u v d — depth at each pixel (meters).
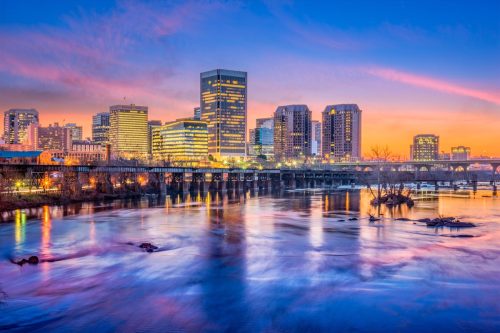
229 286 59.03
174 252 78.88
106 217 125.31
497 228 104.69
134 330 46.25
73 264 70.25
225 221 118.88
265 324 47.53
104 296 55.41
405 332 45.81
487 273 64.88
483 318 49.03
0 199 144.88
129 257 75.00
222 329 46.41
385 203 166.50
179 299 54.34
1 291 56.06
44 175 190.75
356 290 57.38
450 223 108.50
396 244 85.44
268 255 76.31
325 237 93.25
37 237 92.94
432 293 56.28
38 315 49.88
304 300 53.94
